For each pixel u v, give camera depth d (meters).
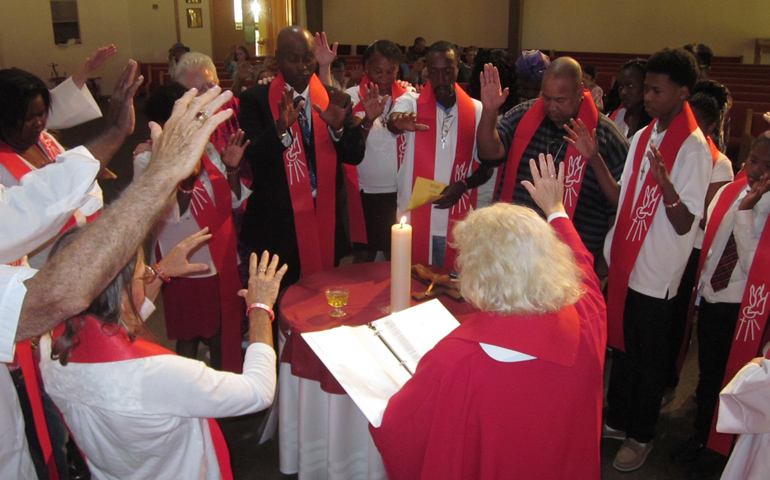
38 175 1.12
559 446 1.25
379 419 1.32
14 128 1.78
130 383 1.25
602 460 2.53
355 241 3.46
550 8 14.29
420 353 1.58
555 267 1.21
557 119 2.36
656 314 2.31
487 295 1.19
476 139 2.61
